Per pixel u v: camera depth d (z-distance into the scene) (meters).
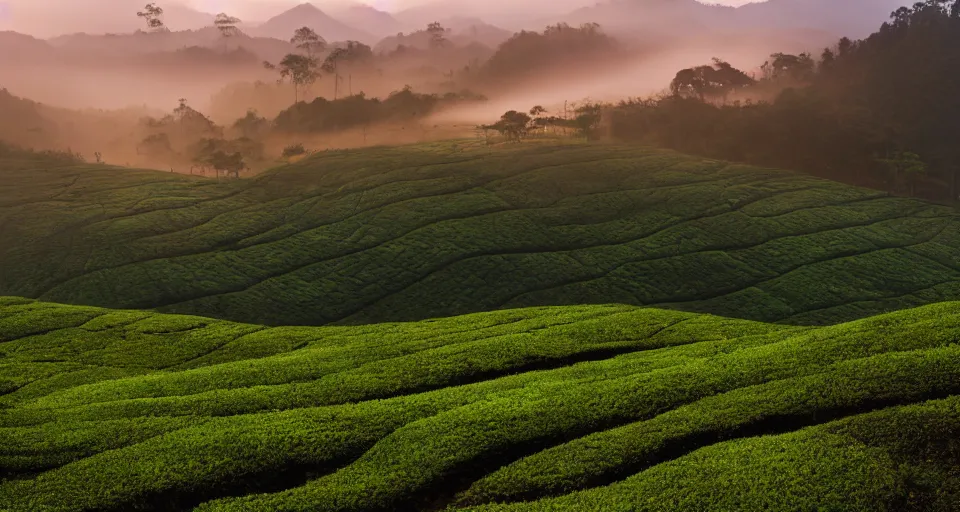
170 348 58.84
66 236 159.25
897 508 25.06
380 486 29.28
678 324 55.34
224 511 28.06
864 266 141.75
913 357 34.56
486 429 33.16
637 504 26.11
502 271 141.12
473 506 27.80
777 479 26.64
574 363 46.84
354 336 60.19
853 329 42.22
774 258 146.75
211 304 127.25
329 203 186.50
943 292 131.38
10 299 73.75
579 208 177.50
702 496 26.20
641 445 30.48
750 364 38.31
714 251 149.88
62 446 33.75
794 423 31.48
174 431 35.12
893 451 27.84
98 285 134.25
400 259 146.88
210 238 160.12
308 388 42.12
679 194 187.00
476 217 169.62
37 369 53.19
